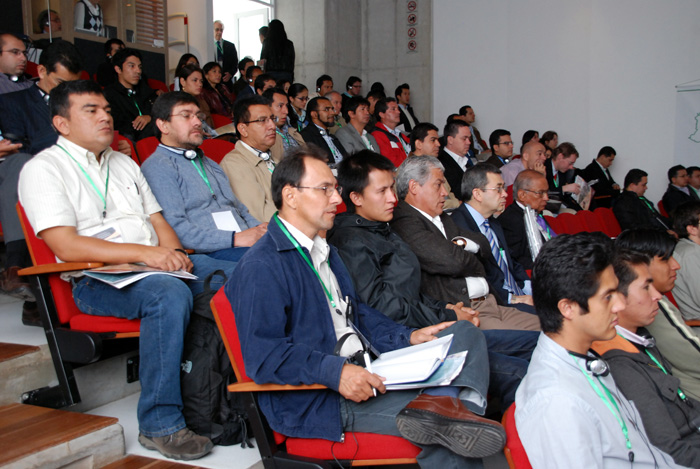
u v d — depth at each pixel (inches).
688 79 296.4
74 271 79.6
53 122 84.1
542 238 137.3
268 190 120.2
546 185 135.4
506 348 86.2
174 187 98.5
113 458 70.4
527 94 327.0
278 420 62.6
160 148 102.1
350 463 62.1
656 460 54.4
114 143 109.5
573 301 51.8
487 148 324.5
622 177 311.1
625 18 305.3
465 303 97.1
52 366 82.7
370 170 86.7
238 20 341.7
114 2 210.2
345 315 70.6
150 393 72.7
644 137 305.6
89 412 85.0
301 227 67.8
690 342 73.7
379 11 356.2
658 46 300.7
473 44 337.1
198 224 99.7
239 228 104.0
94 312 79.8
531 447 49.8
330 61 337.1
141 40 220.2
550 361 52.6
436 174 102.3
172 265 80.6
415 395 61.3
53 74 116.0
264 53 287.9
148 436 72.9
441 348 63.0
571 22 315.6
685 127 298.0
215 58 279.0
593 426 49.1
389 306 80.4
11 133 113.7
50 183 78.8
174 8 248.1
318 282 66.5
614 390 54.9
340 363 58.6
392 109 231.3
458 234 109.8
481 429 51.8
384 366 63.5
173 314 73.7
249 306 60.6
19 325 95.0
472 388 61.1
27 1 195.3
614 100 310.0
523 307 106.3
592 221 200.4
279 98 161.8
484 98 336.8
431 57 345.7
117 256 78.7
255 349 59.3
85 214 82.7
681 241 105.0
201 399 75.2
